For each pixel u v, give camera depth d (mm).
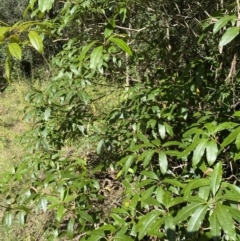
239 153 1248
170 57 2609
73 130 2607
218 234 1033
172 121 2137
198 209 1101
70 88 2412
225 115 1852
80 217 1876
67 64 2475
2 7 7684
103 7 2221
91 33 2492
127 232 1646
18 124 5793
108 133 2371
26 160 2322
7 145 4953
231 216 1055
